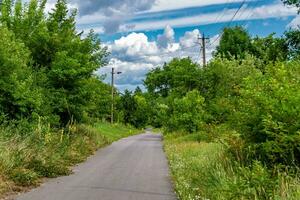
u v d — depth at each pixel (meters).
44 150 16.89
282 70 11.71
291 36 22.06
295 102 10.60
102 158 23.17
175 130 47.78
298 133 10.07
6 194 11.66
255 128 11.62
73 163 19.95
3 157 13.55
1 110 19.02
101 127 53.88
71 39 26.55
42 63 25.66
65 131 25.94
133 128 86.31
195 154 20.94
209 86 39.75
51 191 12.44
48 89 24.53
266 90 11.63
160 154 26.52
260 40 39.75
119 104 88.81
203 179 11.95
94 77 27.70
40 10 26.34
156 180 15.13
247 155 11.84
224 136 13.19
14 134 17.27
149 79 85.38
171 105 50.16
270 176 9.59
